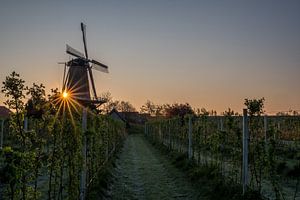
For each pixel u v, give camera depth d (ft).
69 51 126.41
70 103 26.99
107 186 43.68
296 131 83.46
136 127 288.51
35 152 20.01
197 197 39.37
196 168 51.83
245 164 34.83
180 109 175.11
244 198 33.71
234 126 41.63
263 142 34.81
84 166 32.94
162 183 48.47
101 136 49.14
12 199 17.25
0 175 17.34
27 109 20.94
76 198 28.71
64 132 25.73
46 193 37.86
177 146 84.48
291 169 48.67
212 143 48.32
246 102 35.60
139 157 85.30
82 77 128.36
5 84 19.22
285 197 37.50
